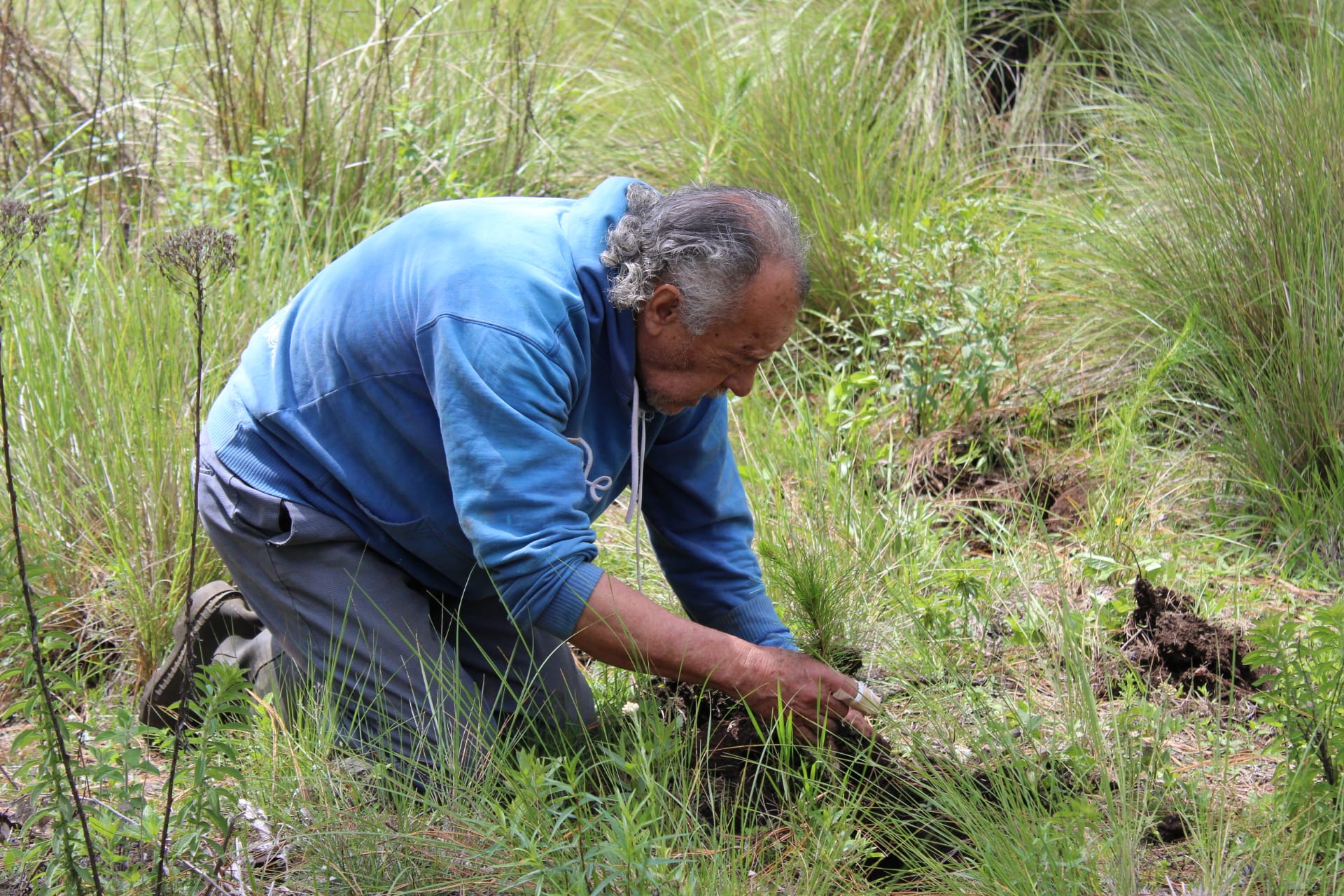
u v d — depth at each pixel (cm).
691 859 210
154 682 262
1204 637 274
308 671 252
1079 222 450
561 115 513
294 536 239
